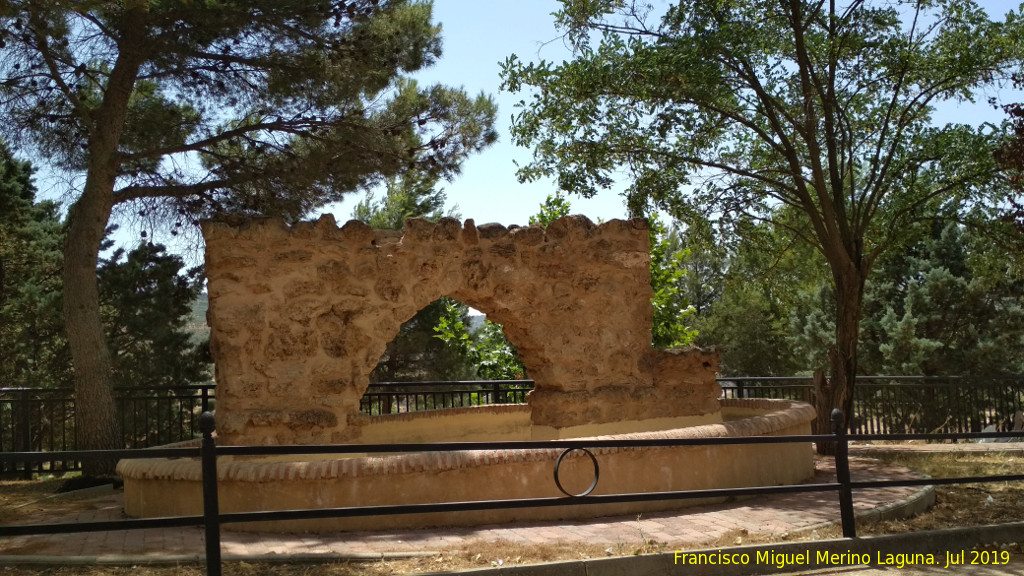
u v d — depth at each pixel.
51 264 17.58
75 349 9.39
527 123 10.85
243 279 6.96
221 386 6.90
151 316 16.75
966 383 13.94
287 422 6.90
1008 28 10.09
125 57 9.45
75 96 9.91
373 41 10.58
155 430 16.47
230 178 11.00
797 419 8.24
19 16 8.54
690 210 11.10
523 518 6.51
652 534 5.95
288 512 4.43
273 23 9.66
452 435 9.64
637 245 8.73
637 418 8.50
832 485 5.73
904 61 10.23
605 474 6.81
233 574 4.79
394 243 7.52
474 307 8.24
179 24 9.42
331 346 7.17
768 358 28.55
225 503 6.14
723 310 28.78
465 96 11.75
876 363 23.03
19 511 7.20
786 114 10.45
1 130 9.95
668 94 10.20
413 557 5.21
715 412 8.96
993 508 6.88
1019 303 21.23
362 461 6.18
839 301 10.76
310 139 11.31
